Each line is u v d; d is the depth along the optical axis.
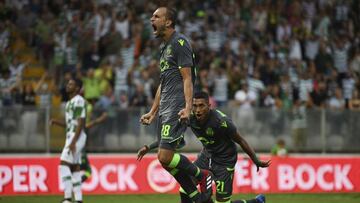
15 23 74.38
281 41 76.88
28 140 57.72
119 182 50.12
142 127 58.97
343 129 61.34
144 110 59.03
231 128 30.28
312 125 60.91
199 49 71.50
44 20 74.12
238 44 74.94
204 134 30.88
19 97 63.59
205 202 29.42
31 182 48.94
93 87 64.19
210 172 31.20
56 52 71.12
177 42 27.58
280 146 55.72
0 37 71.88
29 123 57.72
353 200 48.72
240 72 68.19
